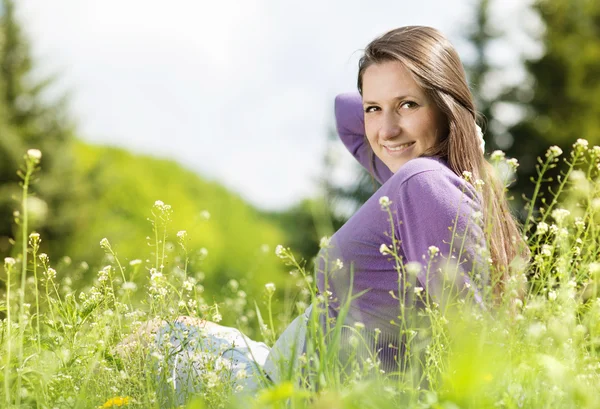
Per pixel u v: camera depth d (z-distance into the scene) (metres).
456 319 1.56
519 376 1.36
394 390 1.43
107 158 15.86
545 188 13.90
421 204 1.85
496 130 15.73
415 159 1.98
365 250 1.90
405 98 2.17
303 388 1.44
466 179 1.90
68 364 1.73
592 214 1.71
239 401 1.48
